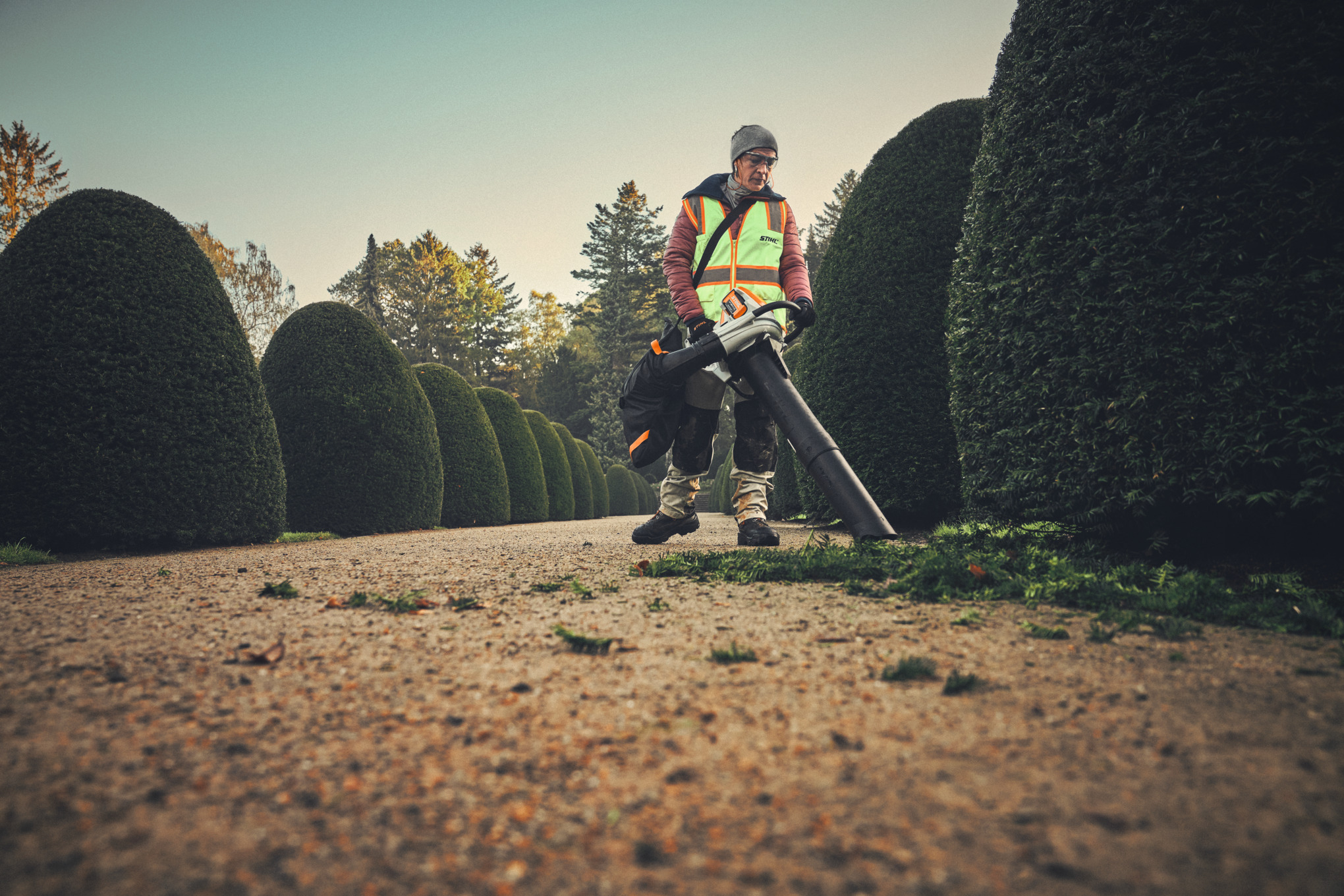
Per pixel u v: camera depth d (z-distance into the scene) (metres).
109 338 5.95
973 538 3.62
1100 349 3.28
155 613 2.56
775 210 4.37
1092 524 3.37
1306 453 2.71
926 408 6.27
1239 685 1.60
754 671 1.77
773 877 0.90
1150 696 1.53
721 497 22.34
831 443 3.78
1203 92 2.96
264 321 29.11
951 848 0.96
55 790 1.13
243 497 6.72
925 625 2.23
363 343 9.73
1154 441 3.08
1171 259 3.06
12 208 24.89
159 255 6.40
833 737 1.34
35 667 1.81
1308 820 1.00
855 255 6.68
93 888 0.87
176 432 6.23
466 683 1.70
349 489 9.27
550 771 1.22
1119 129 3.24
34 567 4.59
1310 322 2.73
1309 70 2.77
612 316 49.56
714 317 4.24
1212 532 3.19
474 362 54.53
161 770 1.21
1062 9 3.52
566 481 19.30
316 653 1.98
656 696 1.59
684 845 0.98
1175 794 1.09
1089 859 0.92
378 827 1.04
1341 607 2.38
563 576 3.44
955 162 6.41
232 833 1.01
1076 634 2.10
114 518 5.83
